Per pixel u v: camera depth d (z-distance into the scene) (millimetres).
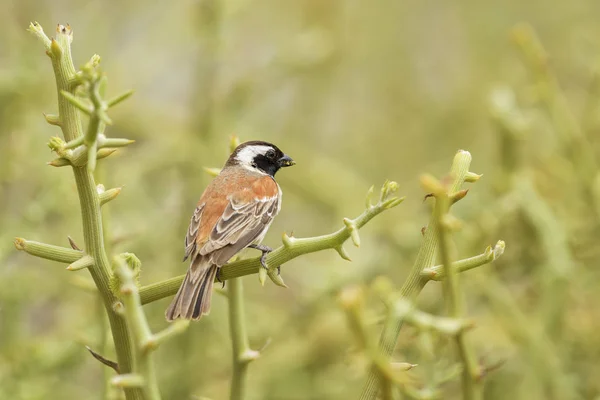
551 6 18750
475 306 12766
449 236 4984
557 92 12320
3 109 13250
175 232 13586
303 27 17562
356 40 18922
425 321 4602
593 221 12234
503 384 11812
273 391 12594
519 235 12289
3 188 13305
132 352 5648
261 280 5602
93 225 5531
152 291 5680
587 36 14750
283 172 16094
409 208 15547
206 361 12406
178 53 15414
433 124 18469
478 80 18375
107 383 7883
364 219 5406
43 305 13883
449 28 19297
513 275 12656
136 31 15961
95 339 10930
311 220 16484
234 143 7004
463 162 5383
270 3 17516
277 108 17109
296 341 12781
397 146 18250
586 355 11875
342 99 18500
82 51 14250
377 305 12594
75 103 4957
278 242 16156
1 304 11539
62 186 11789
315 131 17875
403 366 4934
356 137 18297
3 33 14188
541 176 13195
